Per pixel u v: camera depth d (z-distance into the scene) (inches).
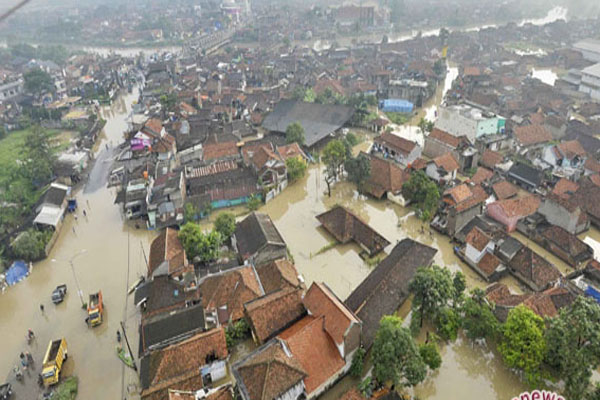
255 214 2866.6
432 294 1980.8
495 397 1846.7
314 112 4756.4
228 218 2842.0
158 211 3105.3
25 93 6205.7
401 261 2377.0
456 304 2154.3
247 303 2123.5
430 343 1884.8
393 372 1658.5
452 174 3432.6
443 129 4284.0
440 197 3056.1
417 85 5408.5
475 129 3860.7
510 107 4766.2
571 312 1768.0
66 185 3814.0
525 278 2381.9
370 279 2340.1
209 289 2289.6
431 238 2896.2
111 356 2100.1
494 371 1948.8
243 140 4574.3
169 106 5049.2
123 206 3408.0
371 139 4542.3
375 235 2738.7
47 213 3157.0
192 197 3250.5
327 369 1776.6
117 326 2281.0
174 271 2365.9
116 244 3011.8
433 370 1957.4
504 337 1909.4
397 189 3324.3
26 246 2790.4
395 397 1657.2
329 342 1838.1
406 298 2267.5
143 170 3695.9
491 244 2549.2
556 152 3511.3
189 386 1731.1
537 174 3312.0
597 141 3801.7
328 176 3590.1
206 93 5935.0
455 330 2026.3
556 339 1706.4
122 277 2664.9
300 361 1745.8
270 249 2554.1
